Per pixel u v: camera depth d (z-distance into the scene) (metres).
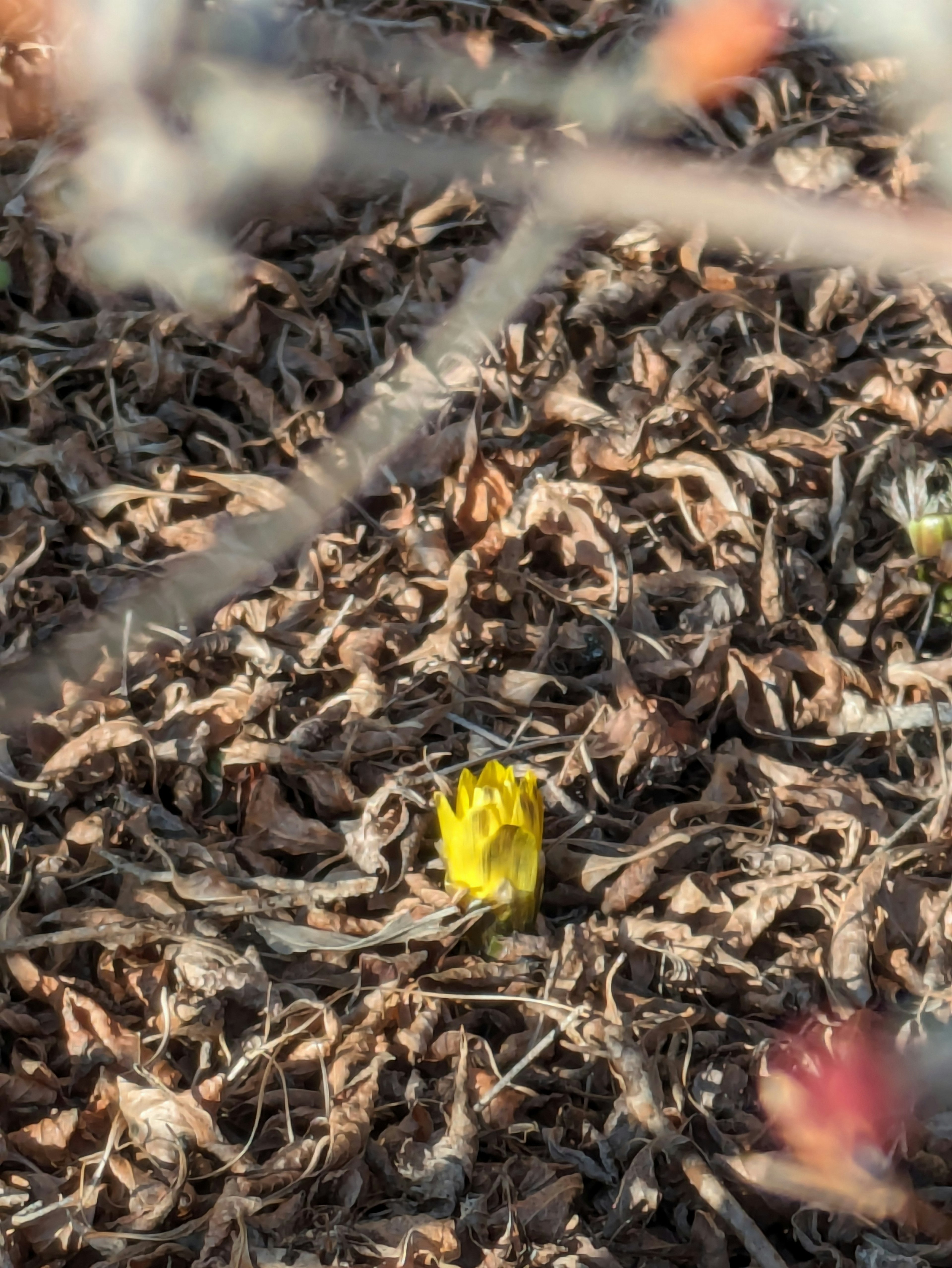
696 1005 0.64
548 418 0.75
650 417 0.74
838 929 0.64
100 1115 0.61
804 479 0.75
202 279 0.77
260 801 0.66
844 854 0.66
